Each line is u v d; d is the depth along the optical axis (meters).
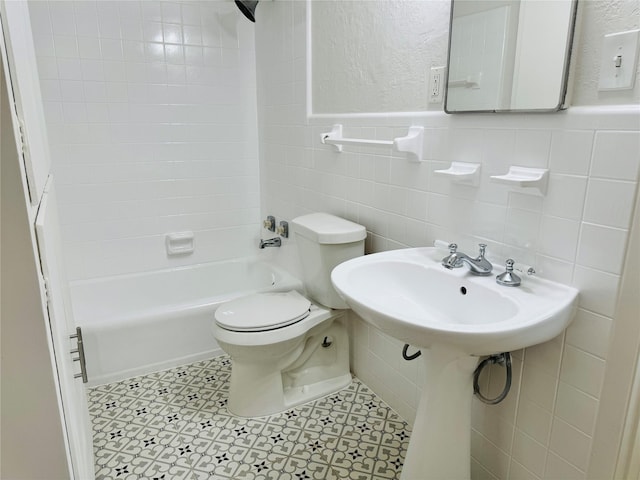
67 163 2.38
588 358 1.08
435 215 1.50
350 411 1.89
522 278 1.21
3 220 0.62
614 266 1.00
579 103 1.04
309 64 2.13
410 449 1.34
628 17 0.92
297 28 2.19
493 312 1.16
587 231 1.05
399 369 1.82
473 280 1.23
